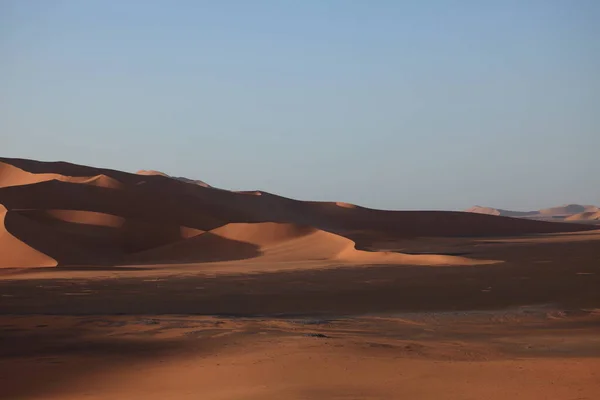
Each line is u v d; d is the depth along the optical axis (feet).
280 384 41.11
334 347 56.95
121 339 66.39
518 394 35.17
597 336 66.74
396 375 43.04
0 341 65.57
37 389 43.32
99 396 39.37
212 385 42.19
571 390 36.01
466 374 42.70
